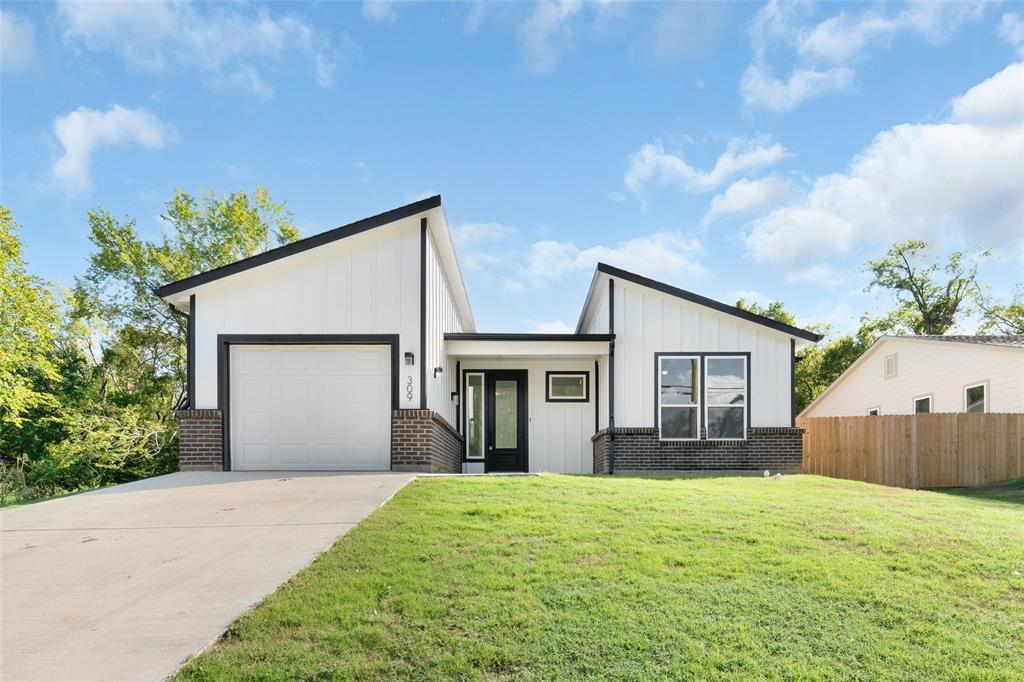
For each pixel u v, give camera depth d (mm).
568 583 4527
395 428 10797
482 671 3375
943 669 3479
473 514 6602
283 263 11125
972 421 13578
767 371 13289
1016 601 4402
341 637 3678
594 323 16656
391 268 11148
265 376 11055
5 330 20094
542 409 15383
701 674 3375
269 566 4973
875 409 21656
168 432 24969
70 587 4570
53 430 23016
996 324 35188
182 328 25469
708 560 5074
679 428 13211
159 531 6223
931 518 6809
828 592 4449
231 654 3480
